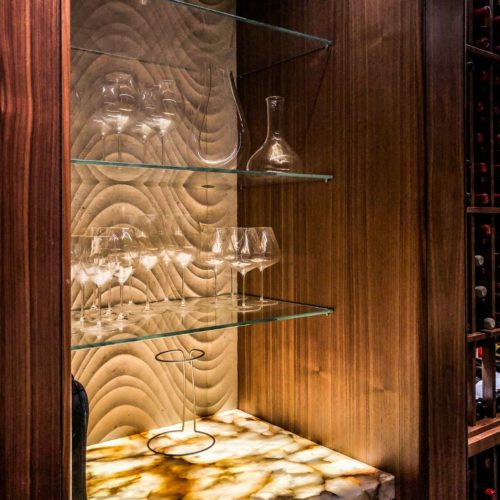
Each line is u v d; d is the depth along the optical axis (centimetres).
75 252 112
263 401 153
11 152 71
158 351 145
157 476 119
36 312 73
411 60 112
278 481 116
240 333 161
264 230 133
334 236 130
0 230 70
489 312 147
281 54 143
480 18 152
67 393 75
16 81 71
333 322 131
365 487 112
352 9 125
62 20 74
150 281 143
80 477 90
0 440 70
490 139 145
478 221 154
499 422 144
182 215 148
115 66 134
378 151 119
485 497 146
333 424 132
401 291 115
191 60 149
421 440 112
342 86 127
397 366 116
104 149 132
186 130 147
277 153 137
